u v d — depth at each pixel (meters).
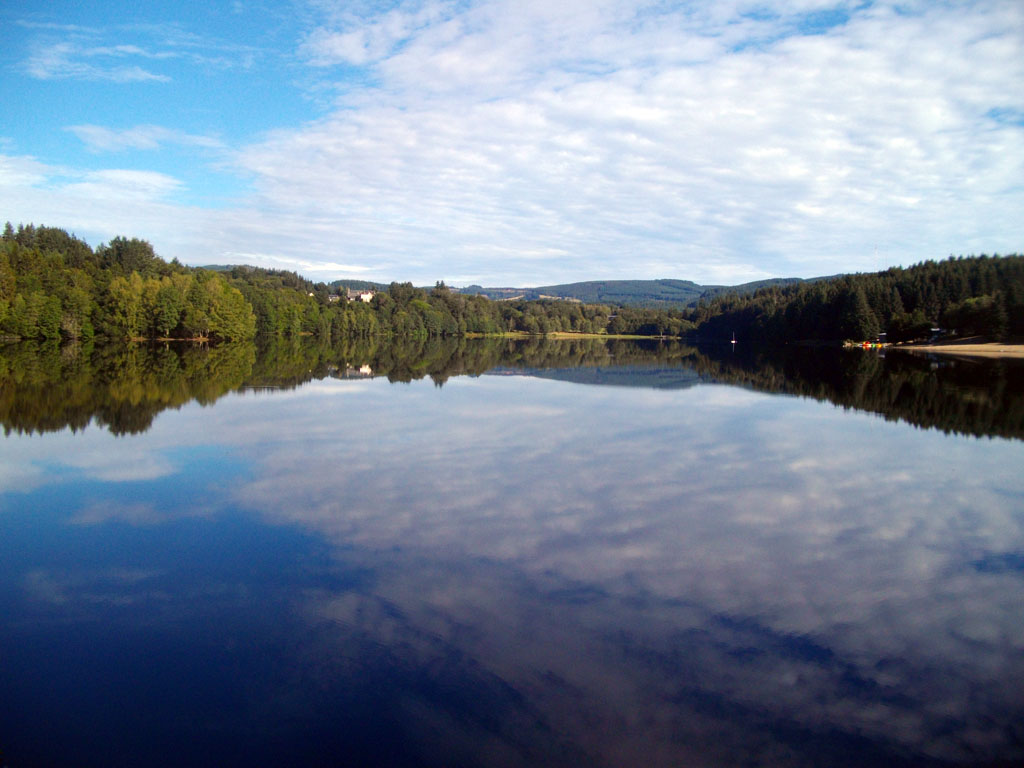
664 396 38.66
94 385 38.69
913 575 12.24
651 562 12.60
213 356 66.44
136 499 16.45
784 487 18.06
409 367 59.41
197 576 11.94
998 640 9.91
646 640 9.70
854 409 33.16
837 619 10.48
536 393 39.44
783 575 12.12
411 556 12.77
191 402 32.91
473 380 47.66
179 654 9.38
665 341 162.75
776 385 45.28
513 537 13.84
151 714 8.07
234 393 36.81
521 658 9.19
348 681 8.67
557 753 7.32
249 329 96.56
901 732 7.77
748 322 148.62
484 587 11.41
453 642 9.61
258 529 14.29
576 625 10.11
